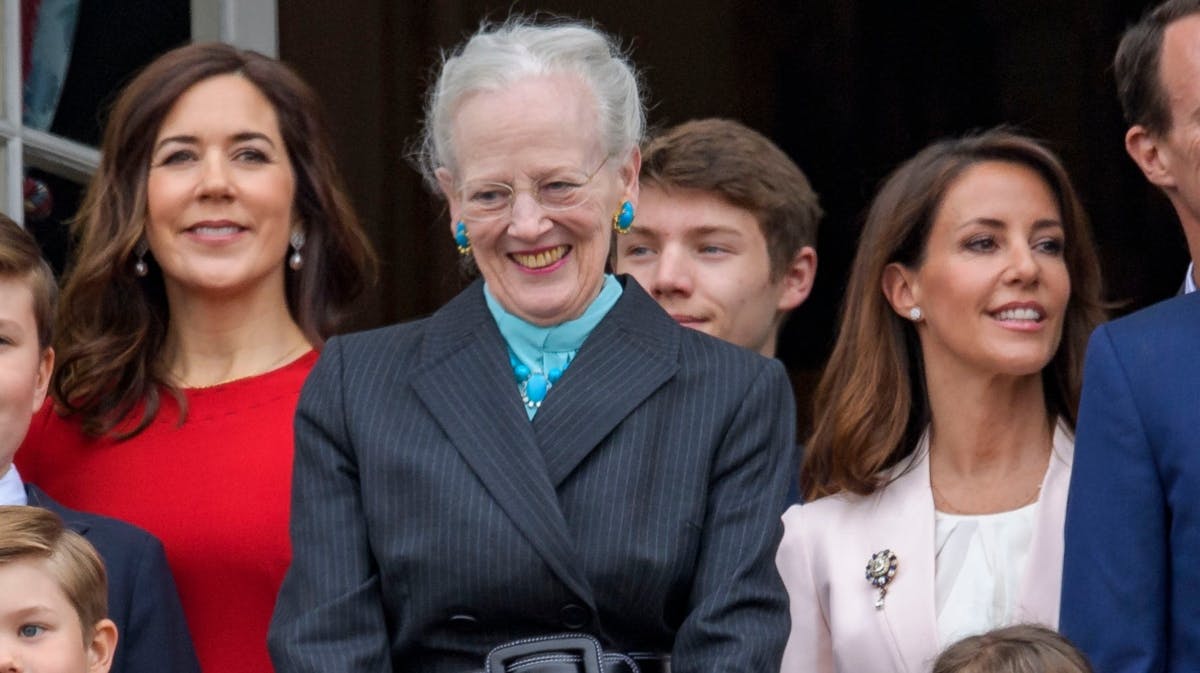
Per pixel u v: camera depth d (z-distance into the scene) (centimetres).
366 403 1359
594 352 1362
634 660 1307
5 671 1370
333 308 1853
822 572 1638
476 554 1300
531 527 1296
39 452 1755
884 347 1686
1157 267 3022
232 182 1766
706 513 1329
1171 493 1371
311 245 1841
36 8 2089
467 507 1308
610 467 1321
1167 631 1377
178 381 1789
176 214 1762
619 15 2961
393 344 1395
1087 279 1659
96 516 1587
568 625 1301
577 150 1344
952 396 1647
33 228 2080
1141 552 1376
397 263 2653
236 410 1744
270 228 1788
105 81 2170
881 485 1658
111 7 2184
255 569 1662
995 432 1641
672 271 1912
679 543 1309
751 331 1950
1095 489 1401
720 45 3028
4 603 1383
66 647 1396
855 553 1628
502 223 1346
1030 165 1656
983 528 1608
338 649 1306
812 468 1705
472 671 1305
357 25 2623
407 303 2652
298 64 2589
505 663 1283
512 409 1337
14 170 2028
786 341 3105
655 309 1400
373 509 1330
